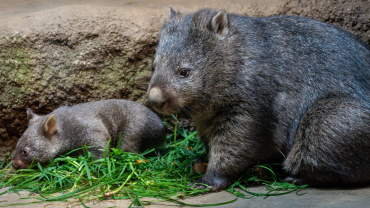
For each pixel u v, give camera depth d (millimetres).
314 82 6797
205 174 6844
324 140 6387
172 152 7969
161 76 6438
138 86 8609
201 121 6953
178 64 6480
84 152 7605
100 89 8531
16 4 10258
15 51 8242
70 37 8273
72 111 8195
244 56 6695
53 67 8367
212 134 6898
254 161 6859
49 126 7906
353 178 6469
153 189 6383
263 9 8656
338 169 6402
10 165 8320
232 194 6391
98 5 8961
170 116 8977
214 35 6664
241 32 6832
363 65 6945
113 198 6141
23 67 8305
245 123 6637
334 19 8680
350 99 6578
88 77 8453
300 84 6805
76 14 8352
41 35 8242
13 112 8516
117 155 7363
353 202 5699
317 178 6570
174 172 7156
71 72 8391
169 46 6594
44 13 8492
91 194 6254
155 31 8406
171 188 6457
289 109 6789
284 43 6961
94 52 8352
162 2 9609
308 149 6500
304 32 7074
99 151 7953
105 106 8336
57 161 7438
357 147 6320
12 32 8219
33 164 7824
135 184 6504
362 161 6371
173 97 6434
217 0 9141
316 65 6855
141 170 7188
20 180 7125
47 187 6602
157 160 7672
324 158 6402
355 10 8680
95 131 8023
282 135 6848
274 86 6750
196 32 6652
